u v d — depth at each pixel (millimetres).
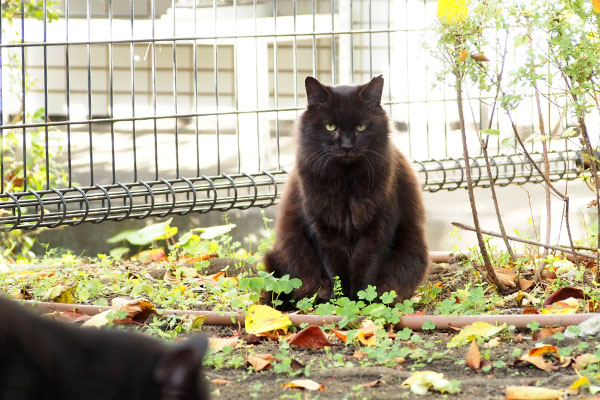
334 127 4715
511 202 8844
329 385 3111
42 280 5336
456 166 6559
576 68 4238
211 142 11750
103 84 12594
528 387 2852
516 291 4895
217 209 6164
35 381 2109
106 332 2328
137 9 11227
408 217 4926
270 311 4035
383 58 9609
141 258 6758
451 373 3256
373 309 3977
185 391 2145
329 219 4766
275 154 10547
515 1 4246
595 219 7094
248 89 10281
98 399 2139
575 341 3553
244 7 10531
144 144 11773
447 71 4426
